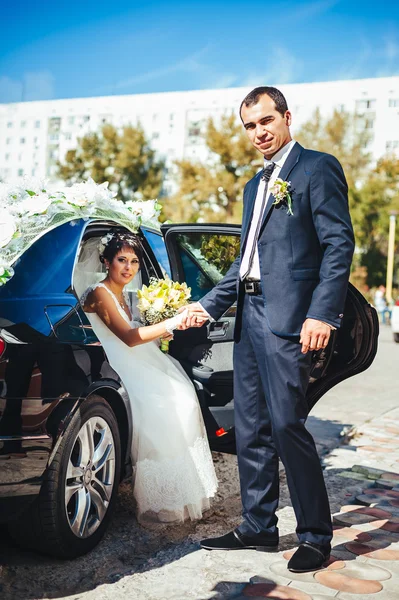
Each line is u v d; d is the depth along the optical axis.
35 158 88.81
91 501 2.75
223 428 3.24
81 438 2.63
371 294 43.22
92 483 2.74
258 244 2.62
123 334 2.93
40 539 2.53
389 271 36.97
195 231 3.62
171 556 2.69
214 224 3.60
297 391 2.54
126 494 3.54
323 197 2.49
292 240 2.55
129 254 3.11
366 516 3.24
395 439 5.11
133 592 2.35
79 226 3.02
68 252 2.88
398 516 3.24
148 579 2.46
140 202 3.54
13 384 2.33
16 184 2.99
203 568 2.56
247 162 47.69
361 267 44.84
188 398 3.06
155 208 3.54
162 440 2.95
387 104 67.62
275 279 2.57
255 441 2.77
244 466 2.79
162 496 2.95
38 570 2.51
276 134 2.61
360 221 45.06
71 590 2.36
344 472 4.09
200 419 3.12
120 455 2.91
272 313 2.56
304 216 2.54
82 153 55.25
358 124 46.62
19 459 2.34
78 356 2.65
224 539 2.79
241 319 2.78
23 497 2.36
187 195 48.84
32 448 2.37
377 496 3.58
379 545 2.84
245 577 2.48
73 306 2.77
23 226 2.71
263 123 2.61
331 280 2.44
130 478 3.22
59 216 2.91
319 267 2.58
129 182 55.41
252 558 2.67
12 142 89.56
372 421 5.84
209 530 3.04
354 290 2.97
